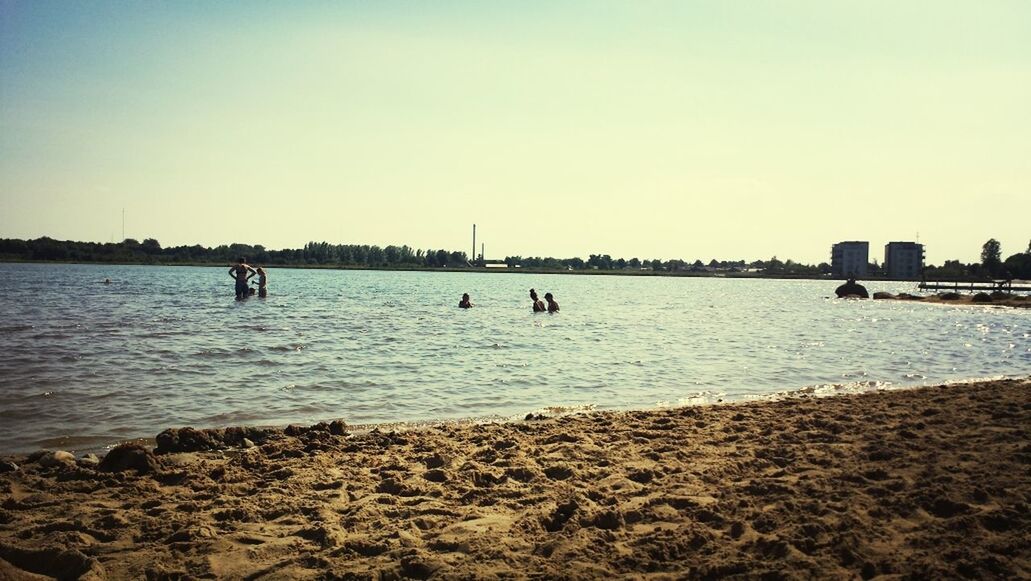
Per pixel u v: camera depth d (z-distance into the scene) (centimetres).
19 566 564
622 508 675
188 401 1342
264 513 694
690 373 1816
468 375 1723
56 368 1672
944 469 755
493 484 802
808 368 1948
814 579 493
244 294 4844
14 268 14488
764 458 873
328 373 1711
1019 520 589
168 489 781
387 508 705
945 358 2244
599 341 2598
